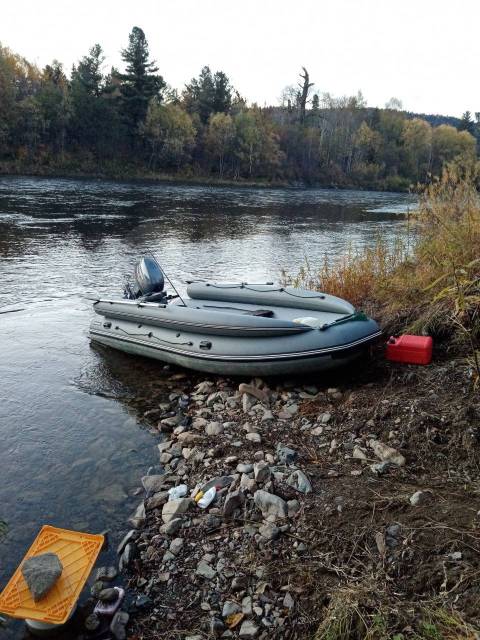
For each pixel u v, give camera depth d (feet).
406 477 12.14
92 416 17.30
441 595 8.45
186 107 217.77
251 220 74.59
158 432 16.29
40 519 12.17
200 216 75.72
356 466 12.93
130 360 22.07
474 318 17.75
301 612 8.95
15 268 38.58
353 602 8.63
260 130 192.24
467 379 15.21
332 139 214.90
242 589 9.61
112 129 168.14
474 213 22.75
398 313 21.54
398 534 10.02
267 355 17.71
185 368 20.94
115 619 9.27
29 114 156.76
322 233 62.75
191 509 12.03
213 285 23.40
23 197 84.02
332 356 17.28
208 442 14.99
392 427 14.12
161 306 20.58
